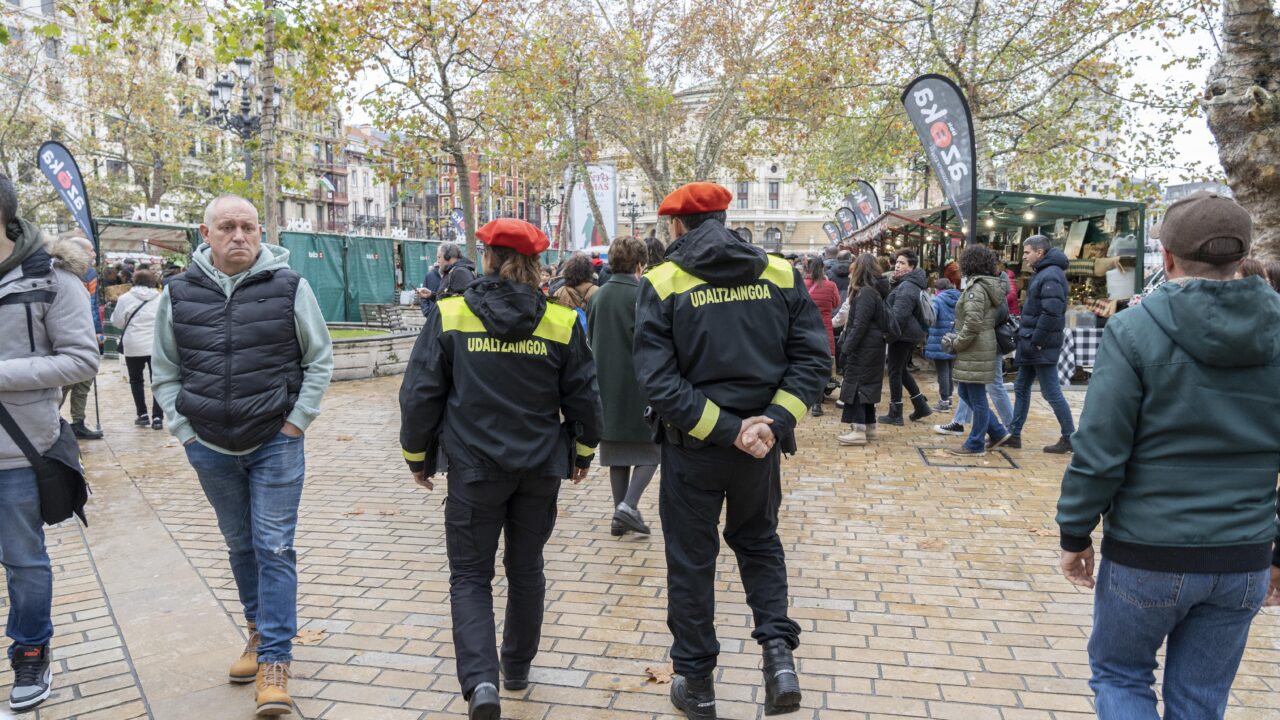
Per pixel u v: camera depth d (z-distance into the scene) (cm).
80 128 3516
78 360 296
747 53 2625
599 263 1257
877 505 576
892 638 363
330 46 1338
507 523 309
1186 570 196
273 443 310
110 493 626
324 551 487
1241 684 320
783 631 285
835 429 860
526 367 290
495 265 294
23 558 302
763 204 7294
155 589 425
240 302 304
